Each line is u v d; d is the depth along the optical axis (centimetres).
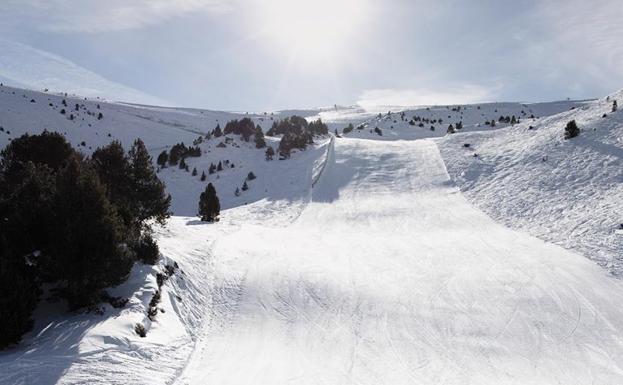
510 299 1814
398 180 4506
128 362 1160
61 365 1055
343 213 3775
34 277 1305
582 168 3388
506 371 1349
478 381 1298
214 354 1398
